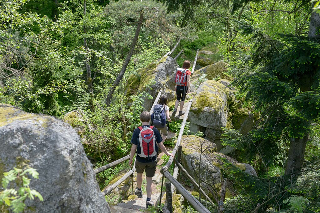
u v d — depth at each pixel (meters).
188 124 8.84
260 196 4.71
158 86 9.99
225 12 14.80
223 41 12.51
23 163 2.36
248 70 7.36
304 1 6.18
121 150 8.55
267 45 5.84
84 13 13.32
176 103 8.76
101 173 7.81
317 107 4.18
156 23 12.98
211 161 7.05
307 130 5.09
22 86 8.29
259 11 9.89
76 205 2.52
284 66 5.25
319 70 4.95
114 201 6.16
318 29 5.24
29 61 9.03
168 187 4.44
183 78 8.38
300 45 4.93
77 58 15.11
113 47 16.56
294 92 5.22
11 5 7.88
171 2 8.87
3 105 3.04
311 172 4.83
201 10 14.88
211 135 9.05
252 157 5.88
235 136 6.20
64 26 9.60
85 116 8.68
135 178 6.89
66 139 2.59
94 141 8.28
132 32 15.16
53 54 9.06
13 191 1.71
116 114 9.21
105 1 21.34
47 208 2.36
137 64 13.91
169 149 8.14
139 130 4.58
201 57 17.23
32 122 2.57
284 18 8.95
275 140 5.88
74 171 2.55
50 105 10.53
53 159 2.44
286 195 4.70
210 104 8.95
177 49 18.59
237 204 5.04
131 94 10.41
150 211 4.62
